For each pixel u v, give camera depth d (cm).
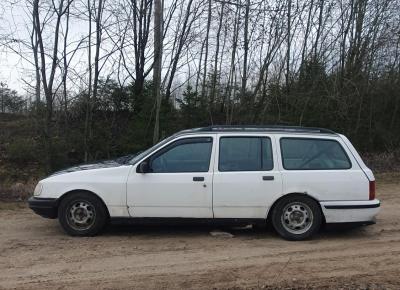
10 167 1487
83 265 628
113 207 750
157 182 747
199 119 1758
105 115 1659
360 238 770
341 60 1978
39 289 546
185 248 706
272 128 777
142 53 1725
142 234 784
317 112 1906
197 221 750
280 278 581
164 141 773
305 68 1938
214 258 658
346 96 1900
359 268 620
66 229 761
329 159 762
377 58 2044
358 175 755
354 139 1992
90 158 1559
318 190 747
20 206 1023
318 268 618
